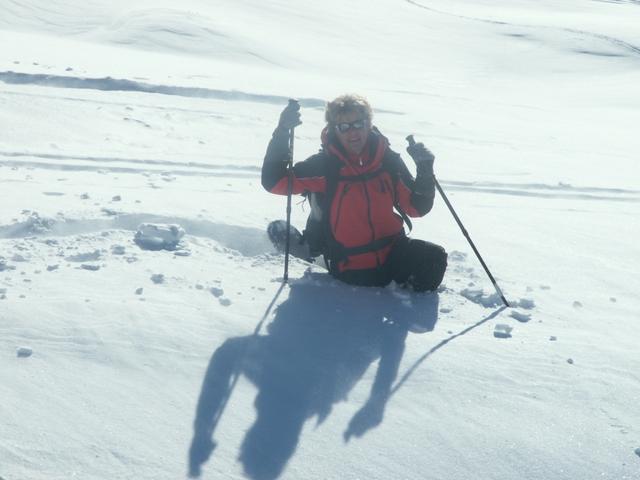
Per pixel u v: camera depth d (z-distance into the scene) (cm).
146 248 468
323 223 425
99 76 1252
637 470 276
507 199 771
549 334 382
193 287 408
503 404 312
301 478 261
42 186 607
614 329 395
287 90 1490
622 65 3559
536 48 3819
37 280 399
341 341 357
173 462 262
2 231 476
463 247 534
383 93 1845
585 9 5875
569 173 979
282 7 4119
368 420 296
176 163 786
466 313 402
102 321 351
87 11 3216
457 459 276
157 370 318
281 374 324
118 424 279
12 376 302
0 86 1126
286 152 410
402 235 431
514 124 1542
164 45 2636
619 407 314
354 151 408
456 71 3269
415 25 4212
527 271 486
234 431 283
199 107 1176
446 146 1135
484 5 5622
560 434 294
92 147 833
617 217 696
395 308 401
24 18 3050
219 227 514
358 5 4575
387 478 264
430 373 332
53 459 257
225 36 2805
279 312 383
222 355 334
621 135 1555
